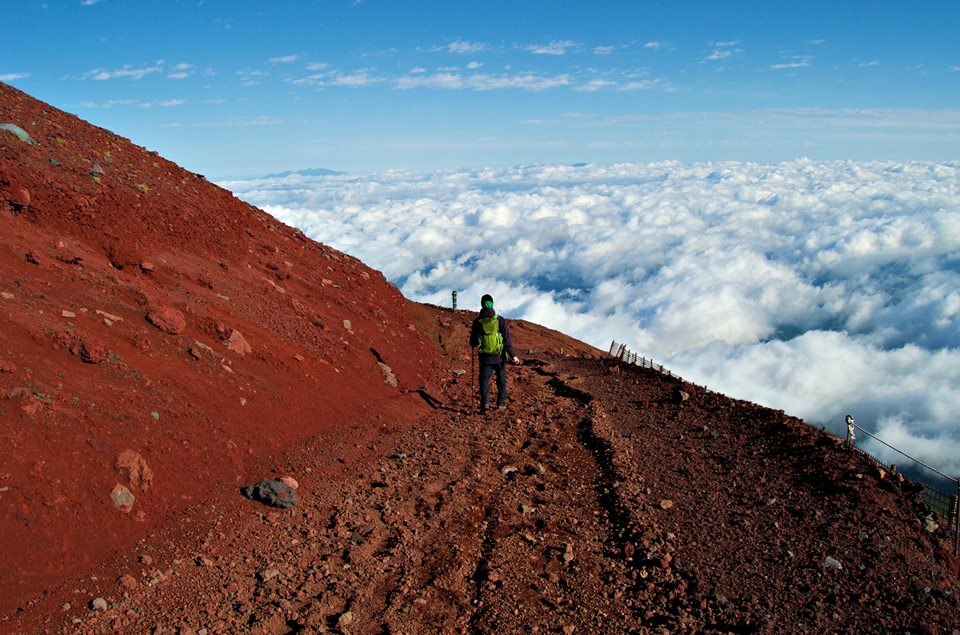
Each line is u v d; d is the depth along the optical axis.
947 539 5.77
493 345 10.09
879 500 6.36
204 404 5.98
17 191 6.81
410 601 4.48
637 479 7.41
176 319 6.67
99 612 3.63
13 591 3.49
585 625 4.43
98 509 4.24
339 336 10.17
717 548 5.62
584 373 14.97
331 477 6.38
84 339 5.34
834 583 4.95
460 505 6.30
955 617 4.48
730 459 8.12
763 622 4.43
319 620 4.10
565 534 5.95
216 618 3.90
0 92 10.66
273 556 4.75
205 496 5.13
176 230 9.27
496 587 4.83
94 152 9.83
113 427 4.84
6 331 4.99
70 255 6.75
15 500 3.83
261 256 11.19
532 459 8.16
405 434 8.37
